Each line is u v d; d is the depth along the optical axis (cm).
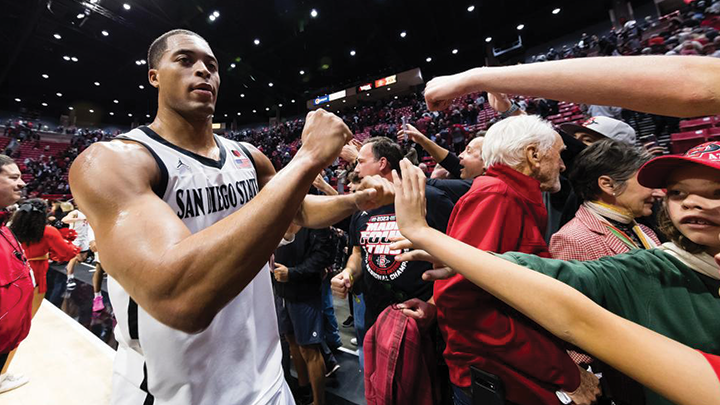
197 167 75
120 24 1223
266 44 1524
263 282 93
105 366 226
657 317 57
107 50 1434
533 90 51
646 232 106
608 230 90
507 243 78
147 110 2233
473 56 1728
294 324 182
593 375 80
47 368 223
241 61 1677
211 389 73
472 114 986
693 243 57
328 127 52
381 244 128
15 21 1209
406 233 65
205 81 76
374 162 148
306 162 49
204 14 1238
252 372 81
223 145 90
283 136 1880
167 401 71
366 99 1972
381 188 90
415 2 1229
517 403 73
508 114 158
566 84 47
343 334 292
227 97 2180
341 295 142
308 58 1706
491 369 76
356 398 195
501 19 1391
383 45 1587
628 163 88
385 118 1591
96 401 188
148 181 60
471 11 1309
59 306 383
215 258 41
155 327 69
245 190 88
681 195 53
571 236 92
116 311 74
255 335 86
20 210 259
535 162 87
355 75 2008
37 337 270
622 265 64
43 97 1948
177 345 68
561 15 1315
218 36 1423
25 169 1516
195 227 73
